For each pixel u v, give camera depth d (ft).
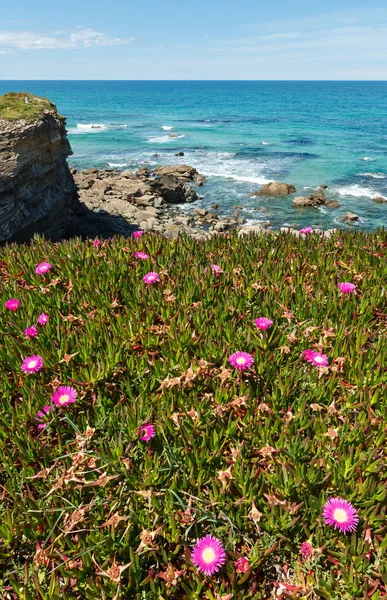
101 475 7.77
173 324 11.33
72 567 6.77
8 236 54.19
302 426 9.02
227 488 7.69
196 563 6.60
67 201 71.82
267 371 10.21
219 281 14.08
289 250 16.62
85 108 357.20
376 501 7.59
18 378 10.48
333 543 7.18
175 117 290.56
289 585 6.79
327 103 395.14
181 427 8.64
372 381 10.03
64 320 12.08
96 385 10.08
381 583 6.73
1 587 6.90
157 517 7.27
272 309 12.32
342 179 117.70
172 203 99.55
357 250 16.06
